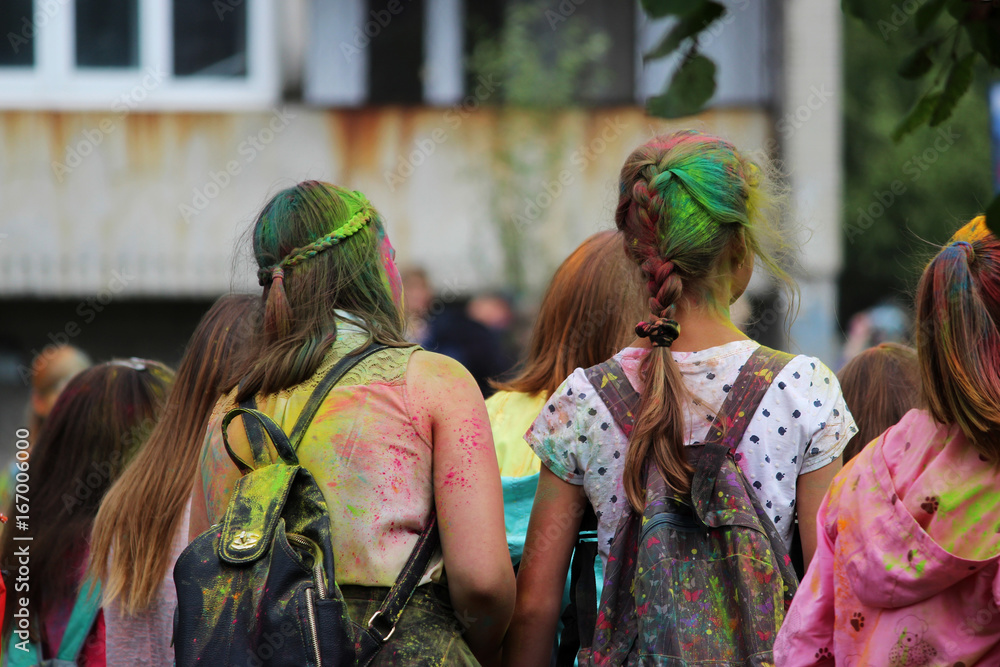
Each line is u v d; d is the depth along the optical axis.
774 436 6.81
